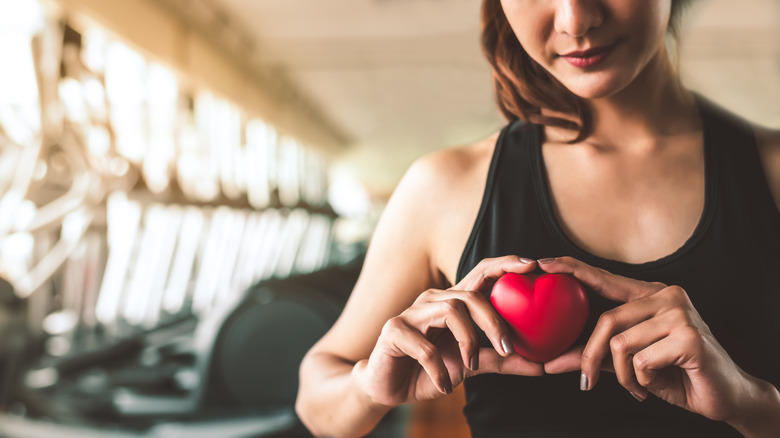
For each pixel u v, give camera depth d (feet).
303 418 3.38
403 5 34.53
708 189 2.78
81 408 10.35
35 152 12.76
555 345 2.45
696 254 2.71
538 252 2.86
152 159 22.24
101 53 19.15
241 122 38.52
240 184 36.06
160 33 25.08
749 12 37.50
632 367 2.26
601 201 2.90
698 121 2.99
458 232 3.06
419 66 46.62
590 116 2.99
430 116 63.46
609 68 2.40
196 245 26.71
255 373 10.43
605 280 2.43
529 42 2.51
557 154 3.02
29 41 12.95
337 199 72.13
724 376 2.21
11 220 12.52
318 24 37.22
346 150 72.49
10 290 9.38
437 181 3.14
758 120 3.02
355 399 2.88
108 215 17.65
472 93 53.16
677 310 2.24
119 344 16.38
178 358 15.10
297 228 46.47
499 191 3.00
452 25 37.40
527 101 3.10
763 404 2.31
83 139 15.01
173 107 27.25
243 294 10.96
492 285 2.79
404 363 2.60
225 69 34.94
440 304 2.44
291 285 11.25
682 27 3.05
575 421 2.80
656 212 2.83
